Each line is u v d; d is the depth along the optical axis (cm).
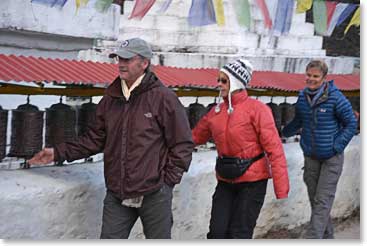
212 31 835
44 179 377
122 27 837
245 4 468
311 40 921
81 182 384
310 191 511
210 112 422
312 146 491
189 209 469
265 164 407
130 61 333
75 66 430
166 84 468
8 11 430
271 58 829
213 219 411
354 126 478
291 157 570
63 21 475
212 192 491
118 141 341
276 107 598
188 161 347
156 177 339
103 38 516
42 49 483
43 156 358
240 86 399
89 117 419
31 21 448
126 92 343
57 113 398
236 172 399
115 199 347
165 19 859
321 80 482
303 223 593
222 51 825
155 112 338
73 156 360
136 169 337
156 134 340
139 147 336
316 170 501
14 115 383
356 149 655
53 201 364
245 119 397
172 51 857
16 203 343
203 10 446
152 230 348
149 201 342
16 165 396
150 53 342
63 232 374
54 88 405
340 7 597
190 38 853
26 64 398
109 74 429
